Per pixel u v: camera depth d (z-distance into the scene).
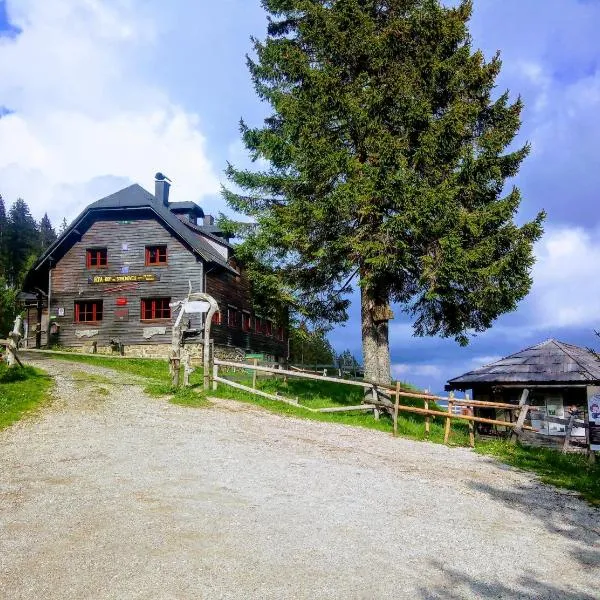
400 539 6.95
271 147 19.52
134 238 31.98
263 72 21.39
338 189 17.39
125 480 8.91
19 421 13.29
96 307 32.28
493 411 18.61
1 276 38.47
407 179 16.92
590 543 7.22
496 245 17.09
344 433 14.45
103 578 5.55
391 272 17.89
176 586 5.42
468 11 19.28
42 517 7.18
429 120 17.92
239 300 36.22
